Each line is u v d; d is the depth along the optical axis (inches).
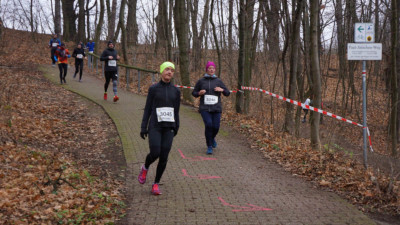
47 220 155.7
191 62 852.6
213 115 292.5
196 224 164.1
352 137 526.0
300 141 352.5
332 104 797.2
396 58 480.4
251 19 493.0
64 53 611.2
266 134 362.3
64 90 557.3
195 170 249.8
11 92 425.7
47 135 312.5
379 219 177.0
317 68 302.2
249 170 253.3
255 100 491.8
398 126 505.0
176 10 561.3
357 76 1022.4
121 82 730.2
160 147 195.0
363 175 237.1
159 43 922.7
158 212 177.6
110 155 284.4
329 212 180.4
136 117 407.5
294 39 382.6
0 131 279.9
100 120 397.1
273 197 201.3
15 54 954.7
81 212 168.1
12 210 158.9
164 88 197.3
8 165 216.2
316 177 239.8
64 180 200.7
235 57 627.5
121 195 201.2
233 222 166.9
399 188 211.2
